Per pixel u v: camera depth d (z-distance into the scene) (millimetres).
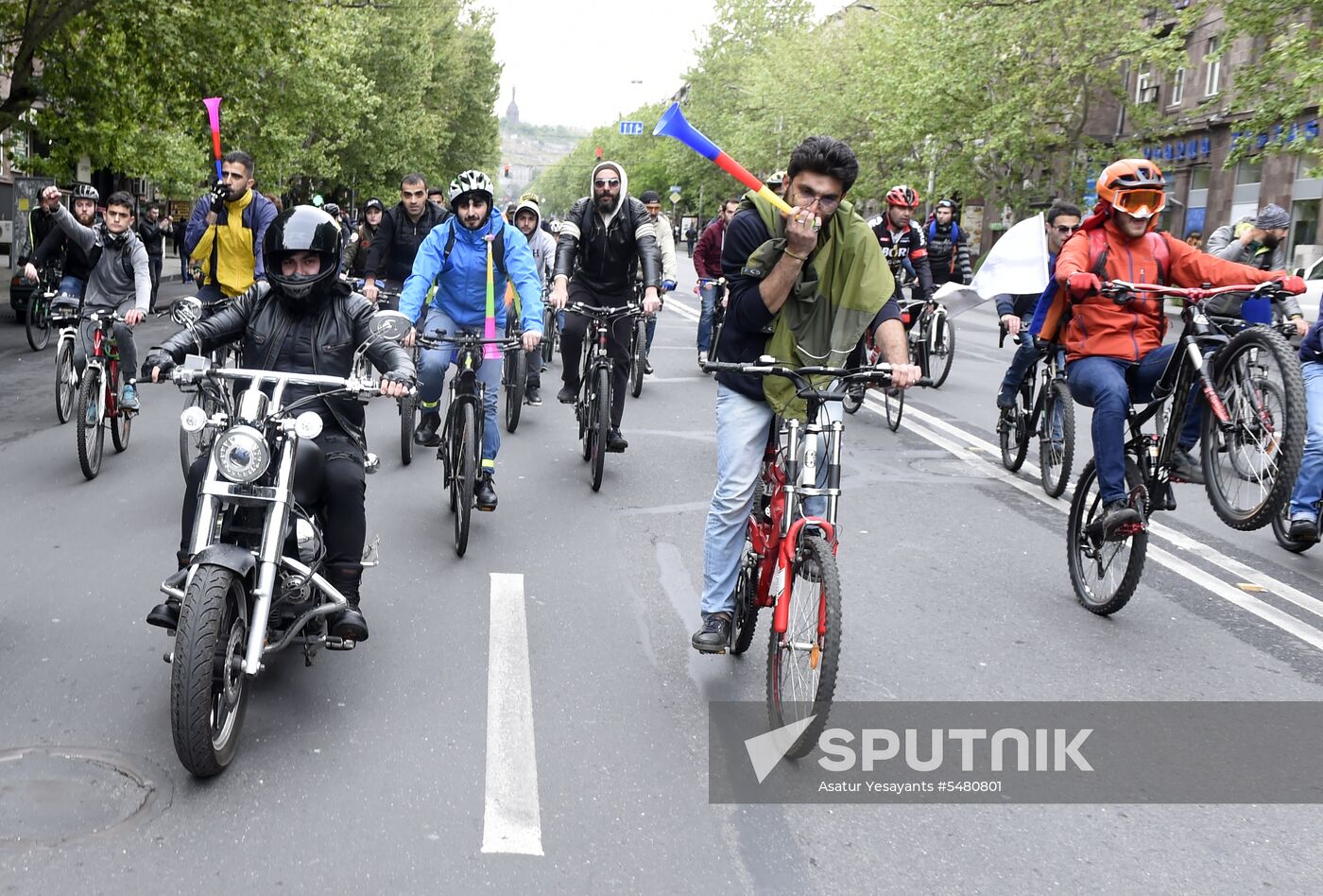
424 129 50438
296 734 4137
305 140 37875
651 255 8570
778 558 4559
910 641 5418
